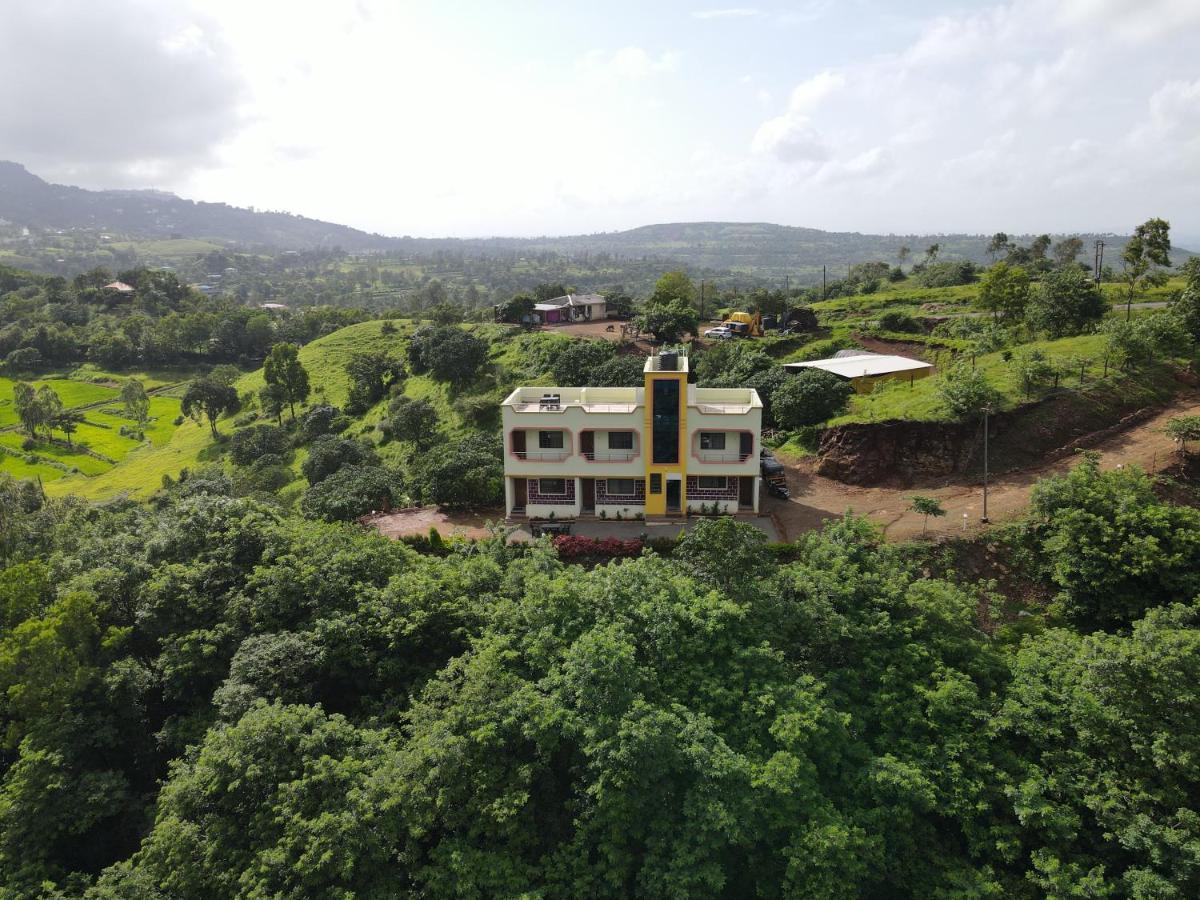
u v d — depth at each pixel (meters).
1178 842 22.77
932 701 27.38
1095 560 34.12
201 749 26.66
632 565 32.62
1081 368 52.44
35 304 170.38
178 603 32.81
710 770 23.75
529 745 26.14
